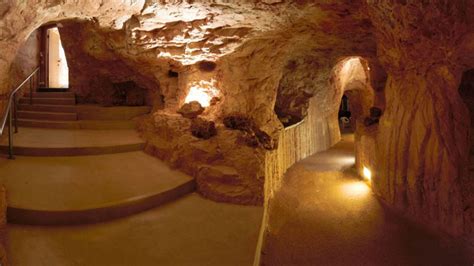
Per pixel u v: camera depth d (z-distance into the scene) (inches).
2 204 138.1
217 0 196.2
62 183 175.3
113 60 321.7
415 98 243.6
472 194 212.1
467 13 176.7
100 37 278.4
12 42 147.9
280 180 317.7
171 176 208.8
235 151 217.2
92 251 125.7
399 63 248.5
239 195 187.9
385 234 225.9
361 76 609.3
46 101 346.9
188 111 264.7
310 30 265.0
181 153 224.5
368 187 323.6
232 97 284.0
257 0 199.5
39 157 212.5
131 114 331.3
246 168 202.5
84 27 293.4
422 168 237.1
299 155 446.9
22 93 364.8
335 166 413.1
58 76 460.8
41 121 296.4
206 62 281.0
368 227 237.3
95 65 346.3
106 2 187.0
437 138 223.0
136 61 287.4
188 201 188.4
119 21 222.2
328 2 206.2
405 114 255.4
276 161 292.8
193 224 156.5
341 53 400.5
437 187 224.4
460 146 219.8
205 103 278.5
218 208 179.2
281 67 323.6
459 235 208.7
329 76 494.9
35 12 149.5
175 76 303.3
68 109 322.0
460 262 188.9
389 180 274.5
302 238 220.5
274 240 211.5
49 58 441.1
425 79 228.8
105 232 143.3
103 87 367.6
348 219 251.1
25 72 383.6
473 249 197.3
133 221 156.9
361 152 362.3
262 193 190.2
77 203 154.4
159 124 262.5
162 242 136.7
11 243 124.5
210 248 133.0
